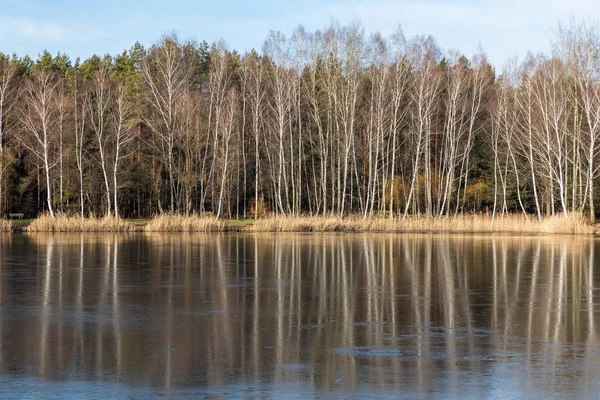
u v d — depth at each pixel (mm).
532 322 15695
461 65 74562
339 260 29891
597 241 44344
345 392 10438
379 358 12391
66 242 41312
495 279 23375
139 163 75125
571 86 65875
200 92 80375
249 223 63812
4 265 27391
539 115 66125
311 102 74688
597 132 63562
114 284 21797
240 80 82375
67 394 10352
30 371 11539
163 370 11602
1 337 14008
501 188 78375
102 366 11844
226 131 67625
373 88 69188
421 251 35125
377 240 44875
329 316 16344
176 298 18969
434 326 15211
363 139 80125
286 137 77688
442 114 81438
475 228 57656
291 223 57531
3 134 72188
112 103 71625
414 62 70375
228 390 10531
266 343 13523
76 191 72188
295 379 11094
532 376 11266
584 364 12008
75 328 14898
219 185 74000
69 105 69938
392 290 20656
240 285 21641
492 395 10320
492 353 12773
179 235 50406
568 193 72688
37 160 69500
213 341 13688
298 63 69750
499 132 74688
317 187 83062
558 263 28906
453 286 21562
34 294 19656
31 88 68125
